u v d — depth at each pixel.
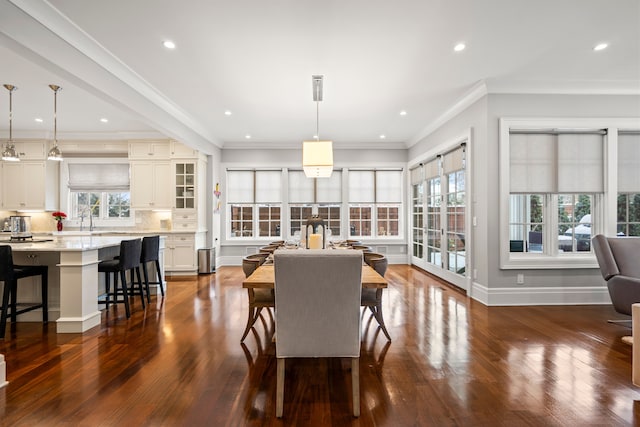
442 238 5.45
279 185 7.24
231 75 3.62
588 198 4.21
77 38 2.74
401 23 2.68
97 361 2.52
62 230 6.12
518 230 4.25
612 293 3.31
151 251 4.32
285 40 2.91
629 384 2.16
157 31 2.74
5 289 3.06
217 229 6.84
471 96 4.25
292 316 1.84
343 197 7.24
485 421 1.79
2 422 1.77
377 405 1.94
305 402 1.97
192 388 2.13
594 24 2.72
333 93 4.18
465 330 3.18
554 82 3.90
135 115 3.96
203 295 4.63
